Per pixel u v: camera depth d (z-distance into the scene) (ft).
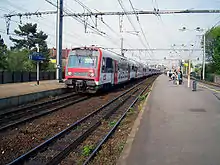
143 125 32.04
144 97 68.23
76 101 60.34
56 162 22.98
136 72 147.13
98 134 33.14
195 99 60.85
